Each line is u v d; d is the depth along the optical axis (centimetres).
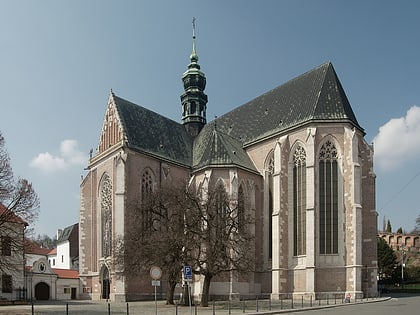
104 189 7838
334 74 7588
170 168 8150
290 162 7356
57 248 13412
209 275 5238
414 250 17088
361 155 7181
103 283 7481
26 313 4309
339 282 6519
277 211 7069
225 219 5544
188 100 9919
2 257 5578
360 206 6619
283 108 8081
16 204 5244
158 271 3406
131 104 8306
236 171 7175
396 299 6203
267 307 4944
